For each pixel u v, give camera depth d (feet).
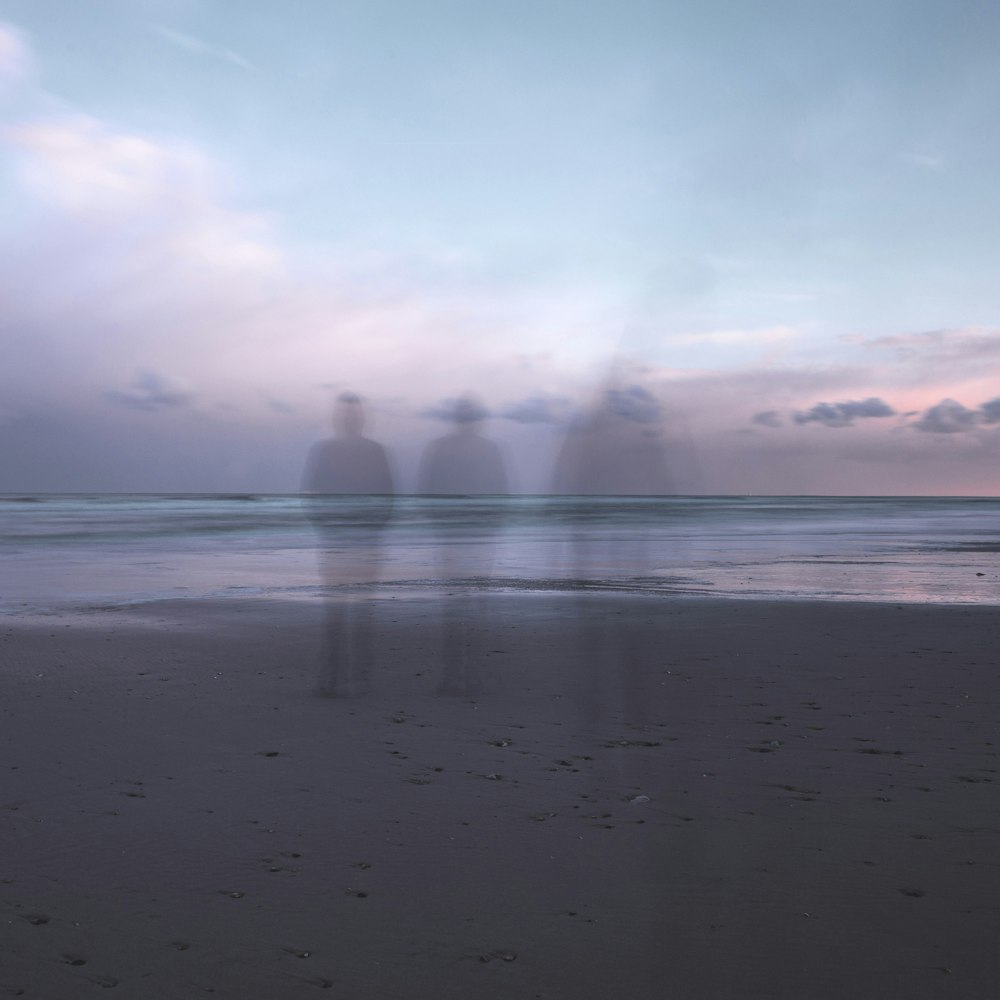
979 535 113.19
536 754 19.61
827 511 232.73
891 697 25.02
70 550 85.35
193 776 17.94
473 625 38.04
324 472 25.72
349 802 16.46
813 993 10.12
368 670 28.84
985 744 20.34
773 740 20.71
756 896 12.58
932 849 14.25
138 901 12.35
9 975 10.40
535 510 219.41
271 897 12.51
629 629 36.81
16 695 24.88
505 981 10.36
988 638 34.68
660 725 22.08
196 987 10.19
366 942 11.25
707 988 10.23
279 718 22.70
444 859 13.85
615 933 11.51
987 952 11.01
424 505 277.03
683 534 113.60
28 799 16.48
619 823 15.44
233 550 85.92
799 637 34.91
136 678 27.40
